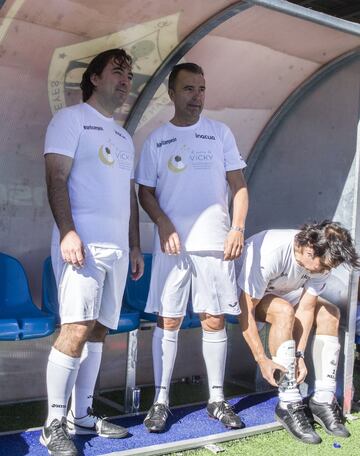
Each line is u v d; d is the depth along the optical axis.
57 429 2.64
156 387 3.09
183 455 2.82
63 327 2.66
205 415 3.24
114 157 2.76
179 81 3.06
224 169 3.17
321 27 3.24
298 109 3.93
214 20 3.05
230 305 3.07
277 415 3.19
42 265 3.44
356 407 3.58
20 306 3.14
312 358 3.43
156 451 2.78
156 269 3.09
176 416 3.20
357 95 3.57
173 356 3.09
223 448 2.90
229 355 4.02
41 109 3.25
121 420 3.13
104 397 3.61
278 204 4.00
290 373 3.12
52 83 3.20
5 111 3.17
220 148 3.15
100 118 2.79
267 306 3.20
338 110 3.68
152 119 3.66
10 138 3.24
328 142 3.73
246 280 3.14
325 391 3.26
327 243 2.96
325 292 3.54
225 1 2.92
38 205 3.39
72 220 2.61
